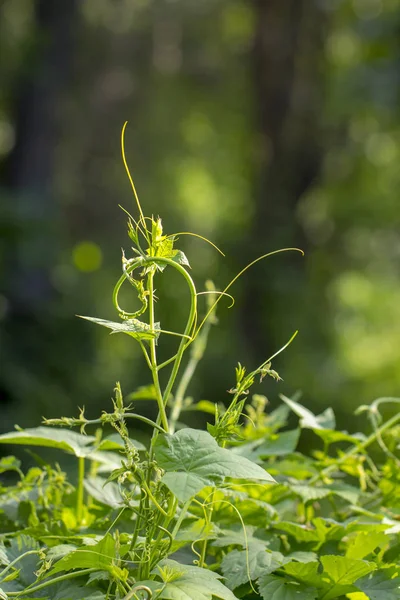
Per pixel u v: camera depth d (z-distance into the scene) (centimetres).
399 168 1730
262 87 1503
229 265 1486
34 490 209
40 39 1252
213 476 134
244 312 1459
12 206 948
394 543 197
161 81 2083
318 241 1680
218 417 155
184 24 2058
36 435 195
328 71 1466
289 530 181
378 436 213
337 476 223
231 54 2058
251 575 160
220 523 186
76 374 1012
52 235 986
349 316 1938
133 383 1089
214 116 2119
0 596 153
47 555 157
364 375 1362
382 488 212
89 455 193
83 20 1414
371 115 1473
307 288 1490
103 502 198
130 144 2067
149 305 152
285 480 208
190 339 153
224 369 1195
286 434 214
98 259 1331
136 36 2009
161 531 152
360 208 1675
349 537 190
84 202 1961
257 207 1518
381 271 1933
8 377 904
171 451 139
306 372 1291
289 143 1497
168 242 154
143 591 145
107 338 1392
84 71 1634
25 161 1298
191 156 2198
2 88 1283
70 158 1864
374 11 1199
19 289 1007
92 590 159
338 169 1700
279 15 1477
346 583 159
